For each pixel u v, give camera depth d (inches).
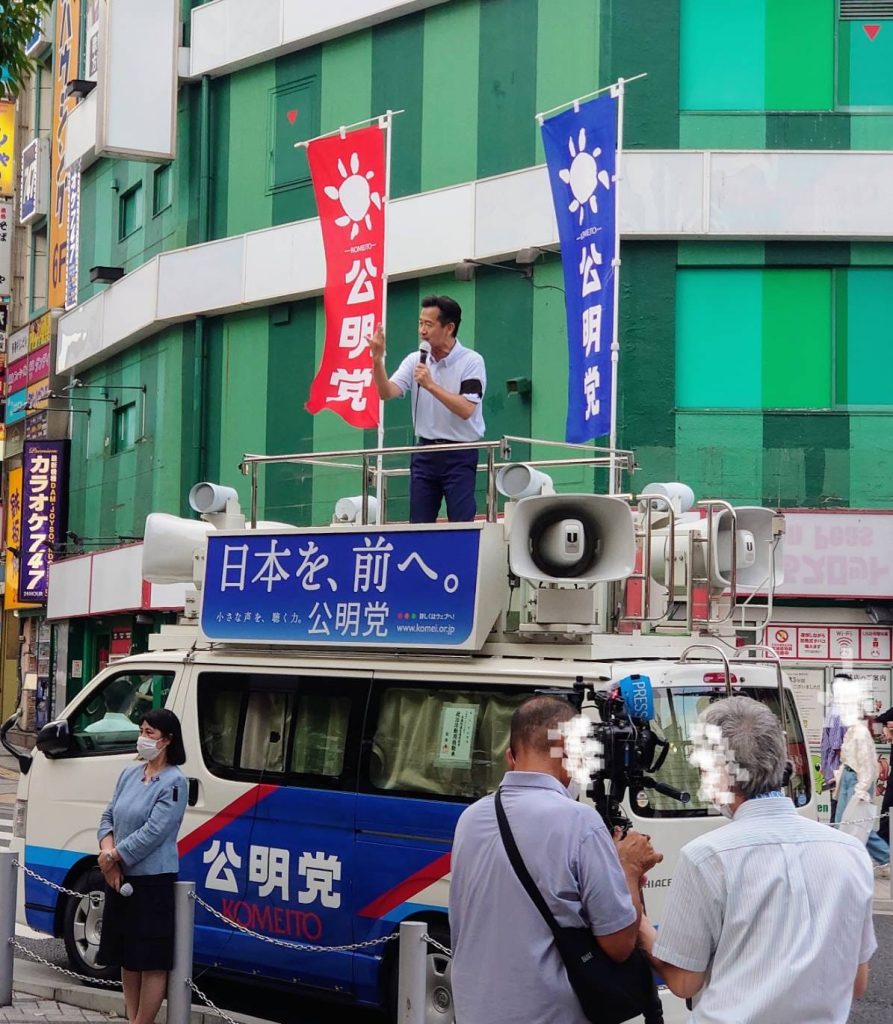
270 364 914.7
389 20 848.3
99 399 1099.3
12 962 335.3
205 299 942.4
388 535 327.9
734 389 729.6
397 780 317.7
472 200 790.5
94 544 1139.9
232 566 359.6
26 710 1291.8
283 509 898.1
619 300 733.9
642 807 287.9
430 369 373.1
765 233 721.6
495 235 778.8
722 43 737.6
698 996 155.4
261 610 350.6
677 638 319.3
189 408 969.5
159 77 949.8
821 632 706.2
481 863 170.6
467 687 311.0
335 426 872.9
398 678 323.6
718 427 726.5
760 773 154.3
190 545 379.9
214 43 944.3
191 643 376.5
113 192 1111.0
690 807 295.6
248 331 930.7
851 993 150.3
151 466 1022.4
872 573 695.1
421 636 317.7
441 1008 305.0
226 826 346.6
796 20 733.9
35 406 1280.8
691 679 303.3
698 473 725.9
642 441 729.0
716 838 153.6
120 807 299.9
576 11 757.3
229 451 936.9
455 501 370.6
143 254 1050.7
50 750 379.2
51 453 1195.3
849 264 724.7
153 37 948.0
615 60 742.5
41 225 1385.3
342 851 323.0
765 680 322.3
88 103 1138.0
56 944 437.4
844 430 721.6
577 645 302.7
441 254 804.0
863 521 697.6
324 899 324.5
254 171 928.9
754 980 147.4
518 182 769.6
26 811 388.5
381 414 597.6
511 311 781.3
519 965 166.1
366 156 600.4
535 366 767.1
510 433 776.9
